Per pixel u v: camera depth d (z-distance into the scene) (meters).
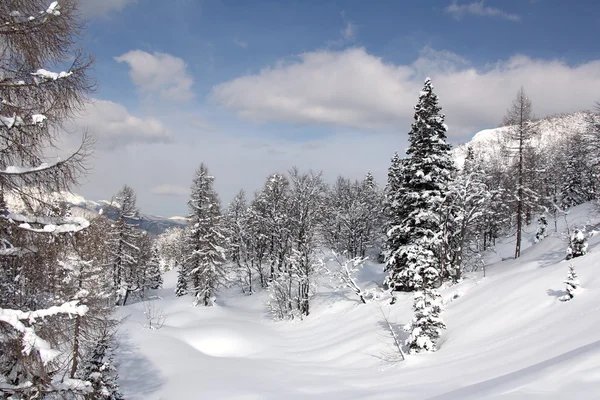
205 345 28.00
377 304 29.36
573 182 53.34
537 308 16.69
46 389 5.95
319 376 19.14
